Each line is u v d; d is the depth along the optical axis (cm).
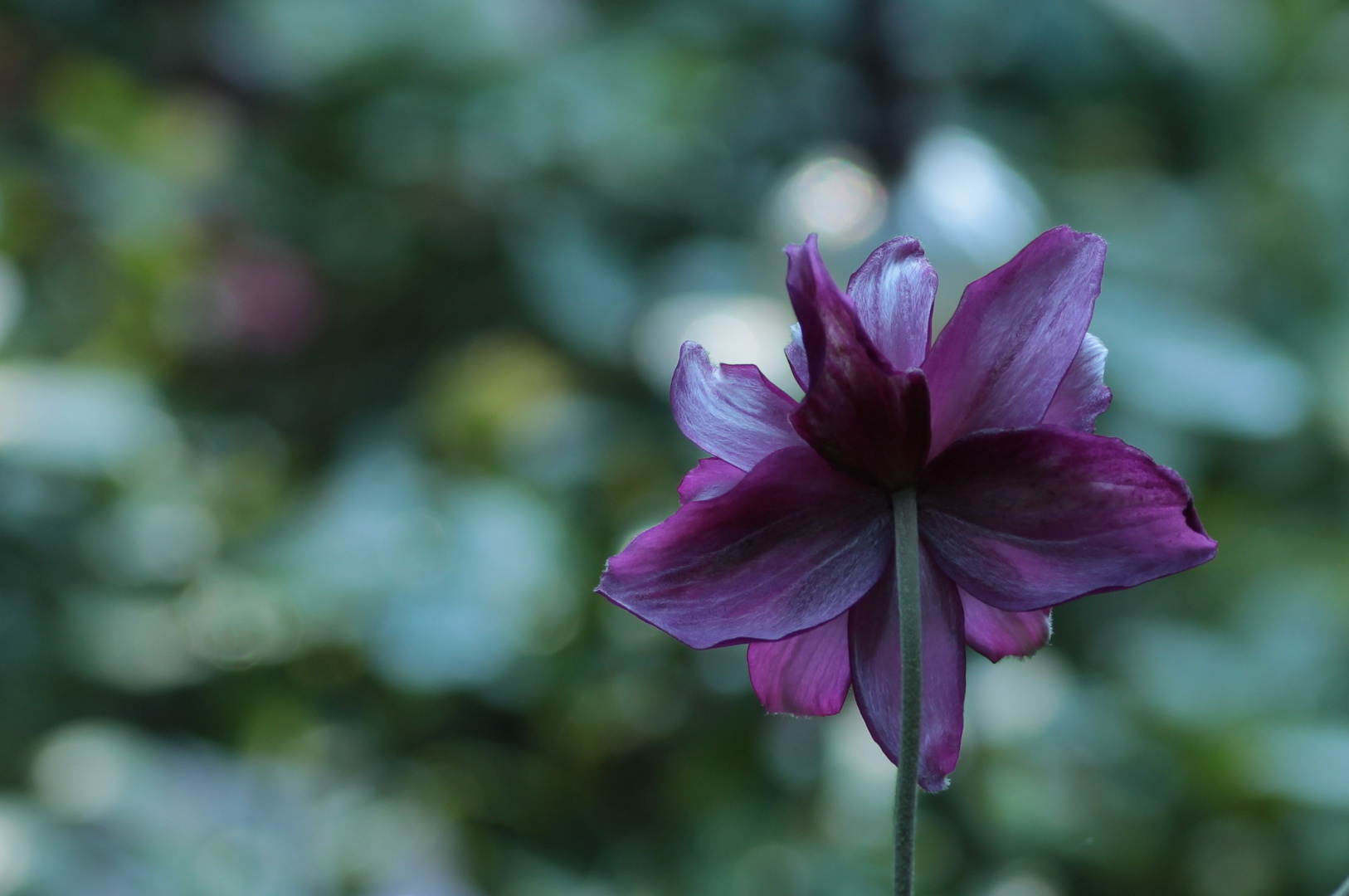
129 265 160
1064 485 58
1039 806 126
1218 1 212
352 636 132
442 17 167
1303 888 128
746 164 165
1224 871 130
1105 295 152
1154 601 166
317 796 130
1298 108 216
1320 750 130
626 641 130
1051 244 58
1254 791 128
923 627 58
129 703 146
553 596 130
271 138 175
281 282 161
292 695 140
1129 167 215
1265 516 174
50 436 139
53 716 144
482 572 129
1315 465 174
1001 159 164
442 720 138
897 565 57
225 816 124
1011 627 60
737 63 173
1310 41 217
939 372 58
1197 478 156
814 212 144
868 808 123
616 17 184
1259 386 143
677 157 165
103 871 115
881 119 143
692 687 130
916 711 57
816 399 57
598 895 122
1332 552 166
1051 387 58
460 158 165
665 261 154
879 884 120
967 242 136
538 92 164
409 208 166
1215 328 149
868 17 143
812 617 58
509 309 164
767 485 58
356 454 150
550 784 132
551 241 156
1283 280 191
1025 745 129
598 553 133
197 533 149
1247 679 147
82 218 163
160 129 169
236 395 165
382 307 167
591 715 131
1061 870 126
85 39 193
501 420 142
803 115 161
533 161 164
